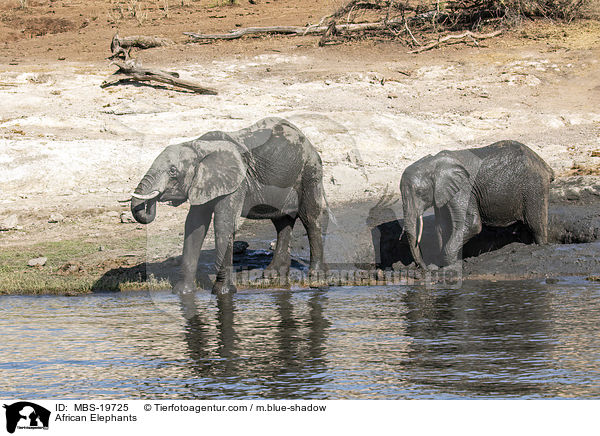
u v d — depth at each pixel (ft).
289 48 119.34
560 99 96.37
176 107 91.15
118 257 52.85
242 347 31.89
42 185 73.41
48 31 140.46
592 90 98.68
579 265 45.88
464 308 37.76
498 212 47.78
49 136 82.02
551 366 28.86
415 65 109.29
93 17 148.97
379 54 115.24
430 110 92.07
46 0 167.53
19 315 38.70
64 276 48.70
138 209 38.47
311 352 31.04
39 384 28.09
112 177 74.54
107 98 95.09
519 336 32.68
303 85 99.96
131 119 85.56
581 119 88.69
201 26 136.67
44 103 93.66
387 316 36.37
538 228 48.67
